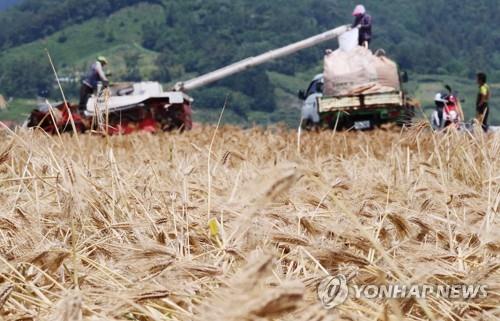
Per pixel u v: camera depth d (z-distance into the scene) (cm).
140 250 1040
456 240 1312
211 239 1227
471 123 2269
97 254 1152
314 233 1188
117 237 1263
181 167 1944
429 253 1113
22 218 1305
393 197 1614
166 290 878
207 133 4159
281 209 1382
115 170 1561
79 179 1333
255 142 3262
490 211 1382
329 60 7919
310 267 1058
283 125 4184
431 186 1752
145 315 881
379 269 971
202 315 592
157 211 1491
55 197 1566
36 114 4788
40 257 1034
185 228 1282
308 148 3272
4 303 880
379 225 1212
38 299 952
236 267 1059
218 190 1655
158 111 7019
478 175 1938
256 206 681
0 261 1062
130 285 981
